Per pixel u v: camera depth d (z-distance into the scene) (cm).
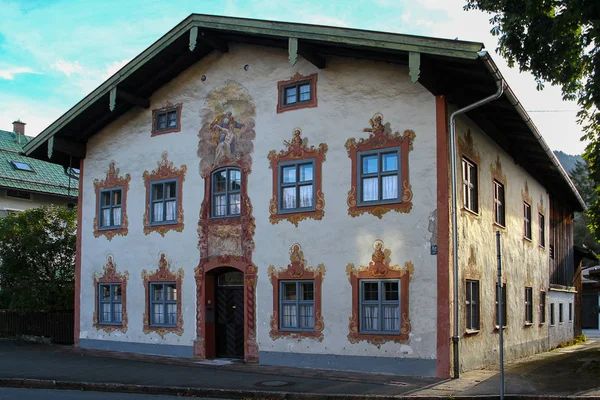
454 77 1476
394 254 1506
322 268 1609
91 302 2108
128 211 2039
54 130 2056
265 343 1686
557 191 2777
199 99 1911
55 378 1452
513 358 1936
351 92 1619
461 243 1521
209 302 1838
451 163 1473
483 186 1722
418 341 1451
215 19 1698
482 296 1652
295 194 1686
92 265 2116
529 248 2231
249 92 1805
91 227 2136
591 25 1509
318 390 1262
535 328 2259
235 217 1783
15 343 2275
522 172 2180
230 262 1777
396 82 1553
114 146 2103
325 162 1638
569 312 2941
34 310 2380
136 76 1928
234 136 1817
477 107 1591
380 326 1516
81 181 2183
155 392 1323
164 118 2000
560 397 1144
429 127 1492
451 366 1418
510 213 1994
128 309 2000
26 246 2356
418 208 1485
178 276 1889
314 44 1591
